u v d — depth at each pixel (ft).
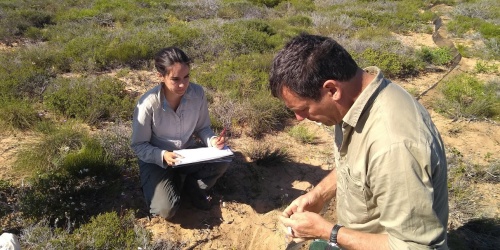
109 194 11.89
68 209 10.91
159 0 52.85
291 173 13.78
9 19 37.35
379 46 29.17
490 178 13.66
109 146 13.88
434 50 29.04
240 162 14.02
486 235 11.10
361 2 56.54
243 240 11.01
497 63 28.53
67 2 50.52
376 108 4.85
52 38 33.22
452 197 12.44
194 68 24.00
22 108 16.74
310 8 51.72
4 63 23.18
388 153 4.56
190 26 33.53
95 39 27.78
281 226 11.32
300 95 5.03
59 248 9.48
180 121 11.20
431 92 21.80
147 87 21.48
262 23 34.35
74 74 23.56
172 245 10.42
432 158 4.54
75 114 17.07
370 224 5.69
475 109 18.43
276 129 16.85
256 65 22.90
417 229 4.59
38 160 13.21
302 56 4.89
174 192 10.87
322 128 17.01
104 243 9.87
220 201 12.07
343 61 4.86
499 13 47.01
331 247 5.96
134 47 25.52
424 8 54.90
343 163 5.58
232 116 16.90
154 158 10.66
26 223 10.52
